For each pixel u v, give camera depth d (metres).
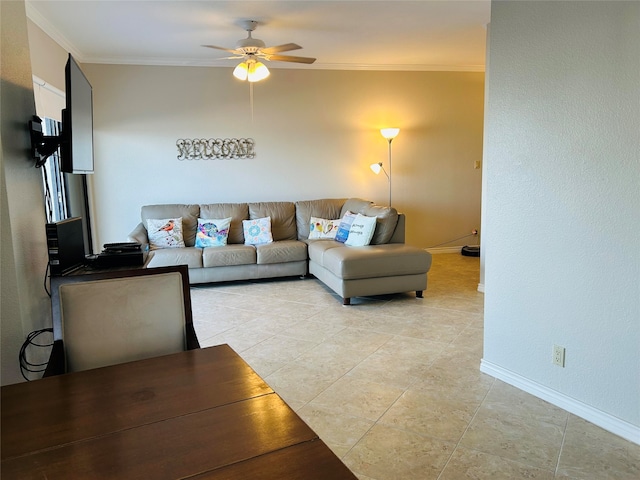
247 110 5.89
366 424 2.26
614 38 2.01
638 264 1.99
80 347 1.59
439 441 2.11
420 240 6.75
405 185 6.57
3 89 1.77
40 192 2.15
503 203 2.62
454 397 2.52
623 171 2.02
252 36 4.77
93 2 3.70
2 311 1.82
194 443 0.99
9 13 1.85
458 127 6.68
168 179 5.75
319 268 5.02
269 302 4.51
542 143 2.37
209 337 3.53
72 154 2.08
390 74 6.31
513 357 2.64
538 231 2.43
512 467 1.90
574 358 2.30
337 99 6.17
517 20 2.45
